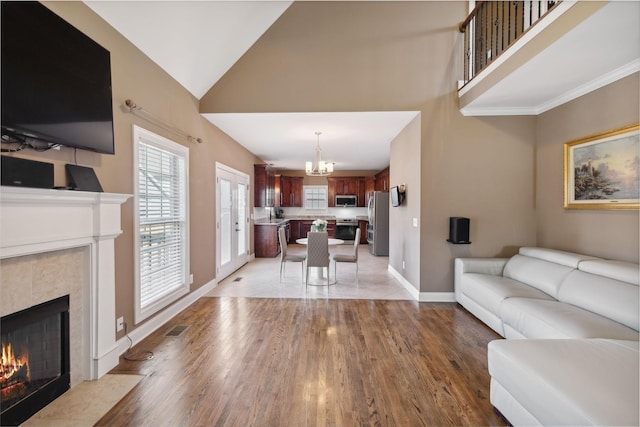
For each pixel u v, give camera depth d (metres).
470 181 3.73
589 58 2.37
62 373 1.91
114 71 2.36
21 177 1.55
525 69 2.57
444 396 1.90
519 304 2.43
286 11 3.79
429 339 2.72
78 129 1.90
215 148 4.43
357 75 3.77
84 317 2.04
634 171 2.46
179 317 3.23
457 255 3.76
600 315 2.13
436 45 3.74
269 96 3.82
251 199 6.55
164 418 1.69
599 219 2.81
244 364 2.27
